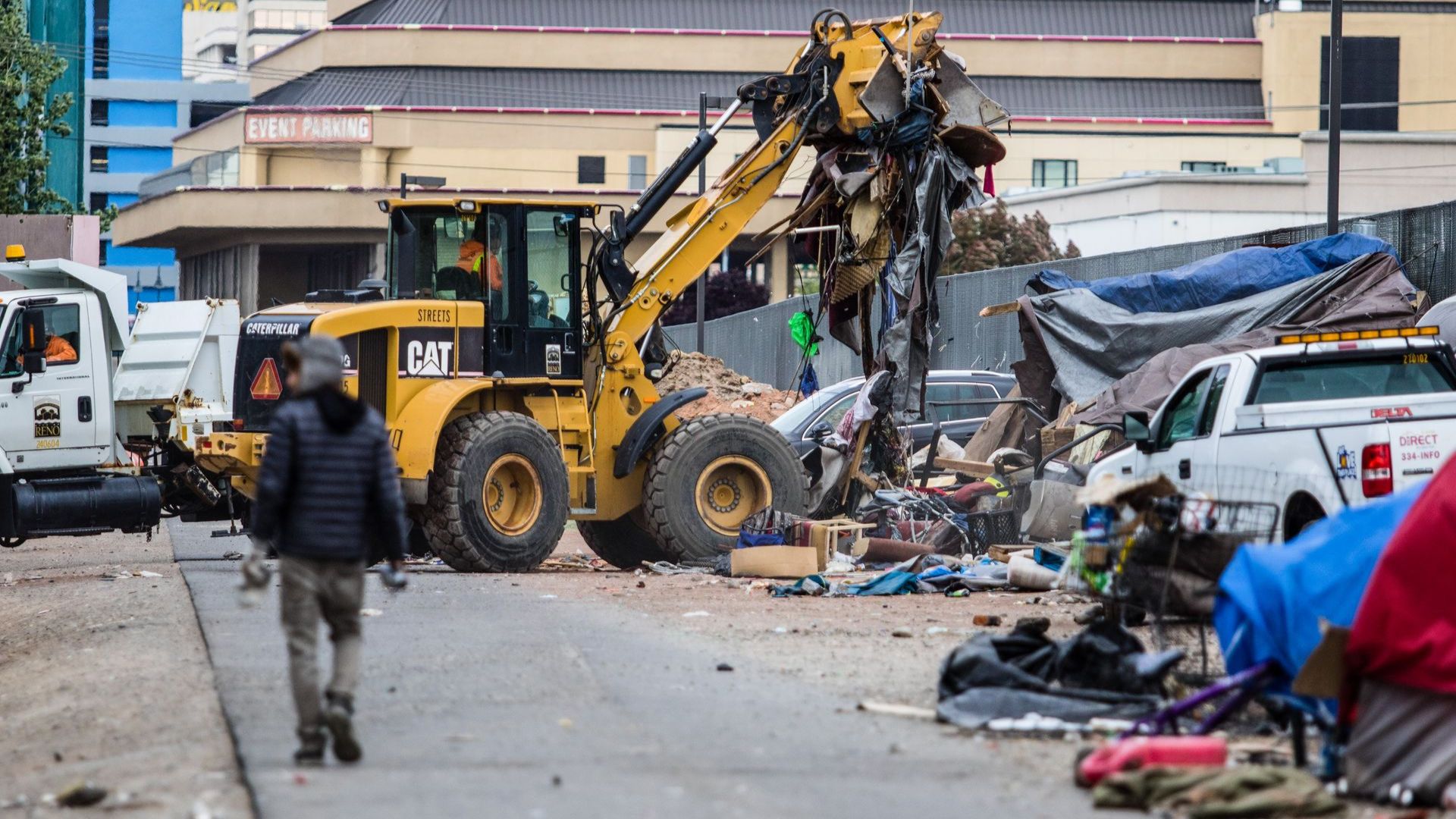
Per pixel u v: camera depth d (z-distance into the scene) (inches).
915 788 838.5
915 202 2330.2
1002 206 7052.2
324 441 901.8
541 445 2127.2
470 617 1568.7
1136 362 2632.9
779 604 1707.7
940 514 2309.3
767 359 5270.7
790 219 2410.2
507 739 959.6
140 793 848.9
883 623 1537.9
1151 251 3358.8
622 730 984.9
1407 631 840.3
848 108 2347.4
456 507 2060.8
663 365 2353.6
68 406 2395.4
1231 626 957.2
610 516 2260.1
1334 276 2539.4
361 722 1018.7
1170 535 1059.9
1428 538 846.5
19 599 2006.6
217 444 2098.9
